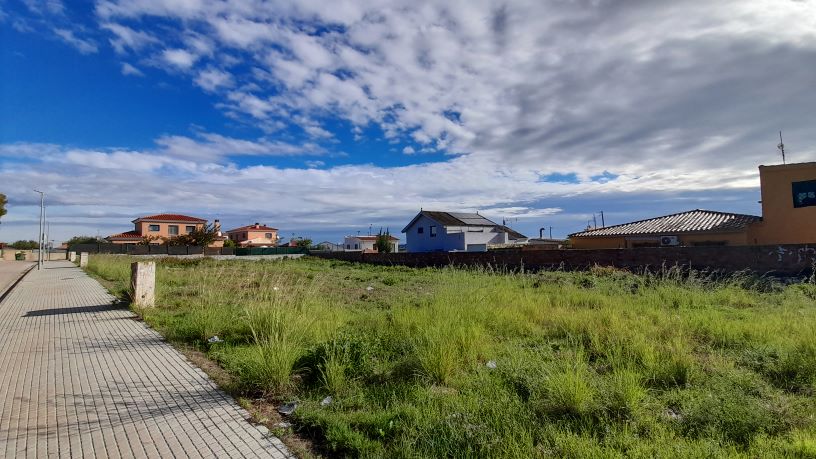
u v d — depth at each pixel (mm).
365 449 3135
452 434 3211
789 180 20375
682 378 4621
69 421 3779
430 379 4598
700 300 9742
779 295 10531
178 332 7219
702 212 25641
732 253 16422
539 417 3639
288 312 6777
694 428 3420
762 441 3139
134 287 10008
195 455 3170
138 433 3539
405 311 7629
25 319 8828
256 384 4531
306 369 4809
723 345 6059
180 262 29734
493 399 4008
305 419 3707
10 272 25906
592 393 3902
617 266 18922
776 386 4469
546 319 7707
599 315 7539
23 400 4273
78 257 37875
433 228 48031
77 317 9000
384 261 31297
